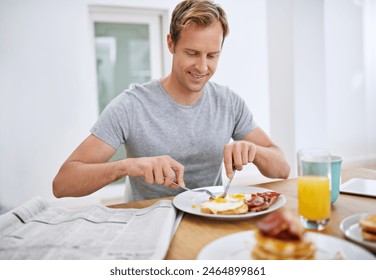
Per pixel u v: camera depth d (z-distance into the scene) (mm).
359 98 4434
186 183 1307
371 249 626
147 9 3252
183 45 1112
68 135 3068
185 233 754
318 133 2990
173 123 1277
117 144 1214
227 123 1372
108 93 3305
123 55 3307
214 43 1096
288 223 560
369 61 4449
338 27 4172
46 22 2902
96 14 3143
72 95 3051
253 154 1076
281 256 555
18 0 2805
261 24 3727
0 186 2900
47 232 771
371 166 4258
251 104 3773
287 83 2912
